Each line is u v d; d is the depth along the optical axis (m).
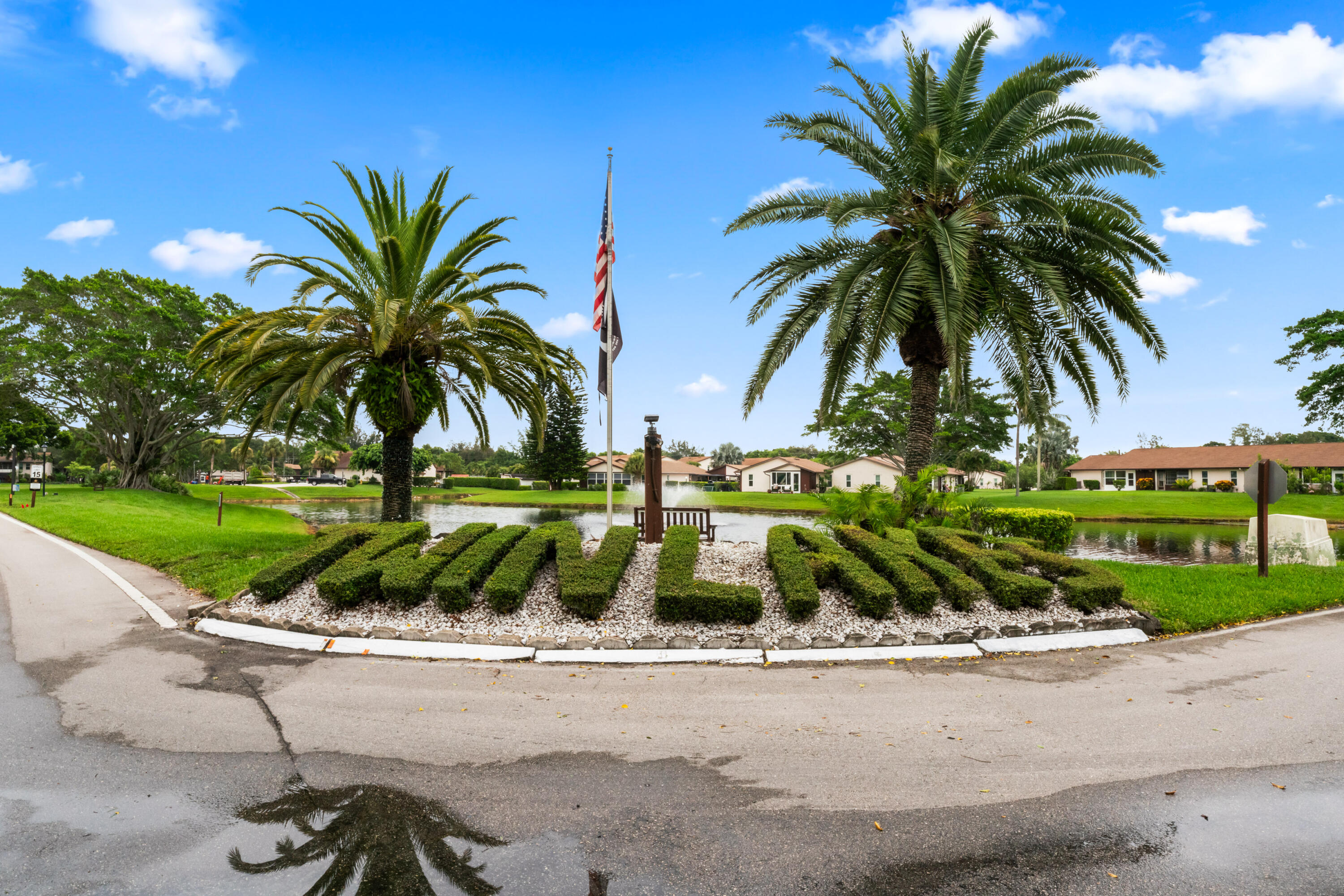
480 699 5.61
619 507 51.81
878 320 13.34
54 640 7.35
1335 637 7.46
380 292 12.93
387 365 14.36
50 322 31.66
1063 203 12.73
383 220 14.77
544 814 3.74
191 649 7.03
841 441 46.41
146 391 34.41
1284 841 3.43
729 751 4.58
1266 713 5.21
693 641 7.10
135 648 7.04
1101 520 37.47
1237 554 19.83
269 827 3.59
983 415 43.66
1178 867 3.21
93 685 5.86
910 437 14.28
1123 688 5.84
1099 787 4.02
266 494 61.47
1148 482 62.41
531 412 16.88
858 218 12.15
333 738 4.78
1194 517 36.62
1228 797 3.88
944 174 12.55
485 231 14.57
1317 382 29.20
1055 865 3.24
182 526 19.39
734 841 3.46
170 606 8.90
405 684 5.99
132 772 4.21
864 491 12.91
